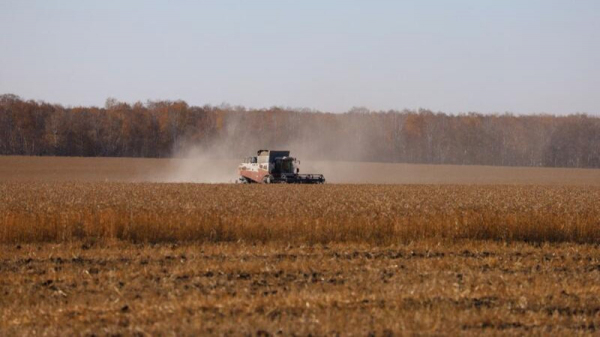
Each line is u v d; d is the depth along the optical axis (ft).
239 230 191.11
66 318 102.12
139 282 126.72
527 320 101.55
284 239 187.73
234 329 93.97
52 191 312.50
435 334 92.58
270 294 114.93
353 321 97.14
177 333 92.22
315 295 113.19
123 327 97.14
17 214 195.42
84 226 191.11
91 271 139.54
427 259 155.33
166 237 188.34
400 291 116.88
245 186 385.70
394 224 198.18
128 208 220.64
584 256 165.78
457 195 309.01
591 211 227.61
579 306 110.42
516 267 146.61
